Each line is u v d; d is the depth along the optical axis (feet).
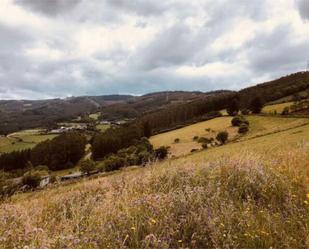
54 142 374.22
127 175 26.99
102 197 21.95
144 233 14.52
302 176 21.38
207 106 488.85
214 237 13.67
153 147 343.67
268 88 528.22
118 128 430.61
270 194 19.25
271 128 318.65
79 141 386.52
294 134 202.69
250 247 13.16
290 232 14.17
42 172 95.50
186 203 17.10
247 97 477.77
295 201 17.31
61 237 13.89
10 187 28.50
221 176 22.34
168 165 26.37
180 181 22.36
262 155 31.30
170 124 467.52
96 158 372.58
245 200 18.70
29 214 20.12
